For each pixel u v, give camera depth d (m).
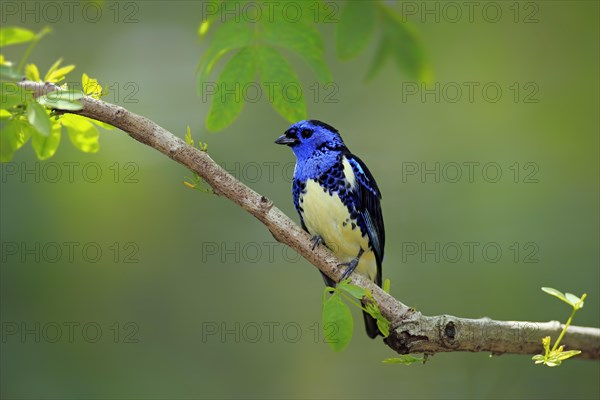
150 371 13.38
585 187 13.68
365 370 14.16
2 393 12.35
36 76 6.35
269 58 5.90
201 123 14.59
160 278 13.73
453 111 14.64
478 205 13.85
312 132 9.14
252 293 14.16
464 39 14.02
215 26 14.57
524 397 12.84
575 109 14.14
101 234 13.03
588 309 12.42
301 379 14.09
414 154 14.66
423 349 6.37
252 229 14.26
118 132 13.04
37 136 6.37
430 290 13.32
